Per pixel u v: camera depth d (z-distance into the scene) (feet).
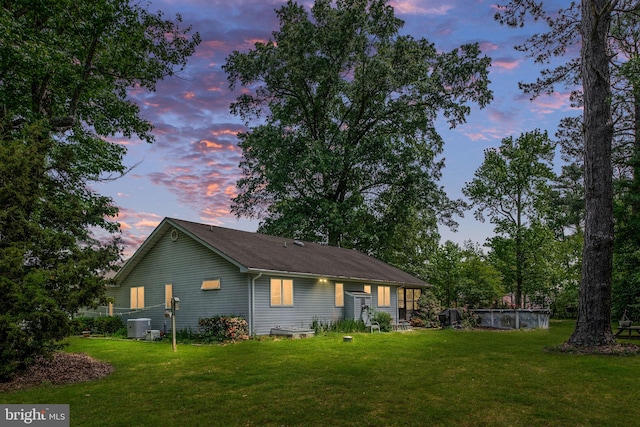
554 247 97.40
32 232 31.68
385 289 80.23
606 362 35.96
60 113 61.36
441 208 109.09
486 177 98.78
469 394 25.20
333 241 107.24
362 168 106.63
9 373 28.84
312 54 102.27
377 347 45.50
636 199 68.13
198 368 33.63
